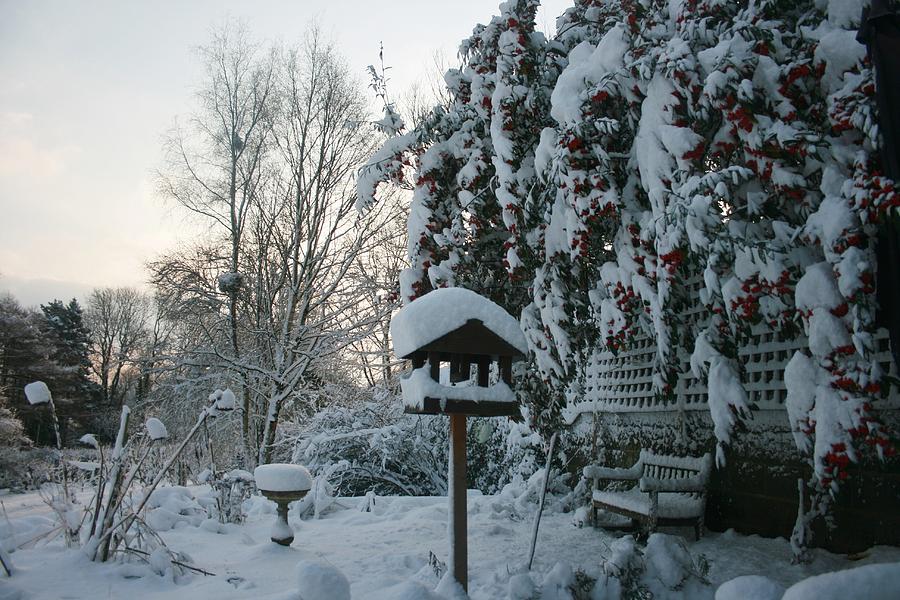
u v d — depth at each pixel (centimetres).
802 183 434
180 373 1731
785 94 448
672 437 727
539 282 645
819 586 209
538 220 639
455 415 455
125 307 4553
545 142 590
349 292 1681
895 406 482
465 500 449
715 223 454
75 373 3594
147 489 662
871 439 400
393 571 541
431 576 507
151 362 1722
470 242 768
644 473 729
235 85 1859
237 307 1791
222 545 658
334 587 337
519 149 667
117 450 552
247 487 817
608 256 606
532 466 1012
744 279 454
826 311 415
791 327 479
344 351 1634
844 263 397
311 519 850
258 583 502
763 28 464
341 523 806
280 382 1574
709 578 489
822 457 406
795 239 445
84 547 529
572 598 427
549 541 647
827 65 443
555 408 726
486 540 661
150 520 729
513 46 672
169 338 1847
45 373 3309
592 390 902
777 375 588
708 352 519
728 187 470
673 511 616
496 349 446
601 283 613
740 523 630
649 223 500
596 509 717
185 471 1099
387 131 870
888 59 390
